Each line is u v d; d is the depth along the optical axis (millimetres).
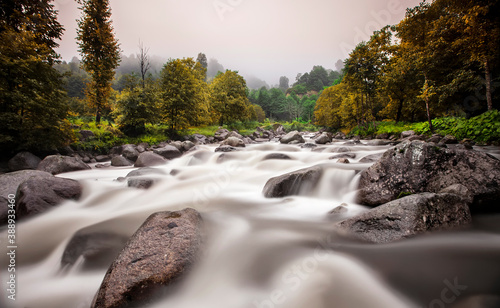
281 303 2482
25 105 10508
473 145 12430
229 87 41594
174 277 2506
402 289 2549
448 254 3064
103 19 21250
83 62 20844
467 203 3965
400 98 26234
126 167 12344
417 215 3309
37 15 14688
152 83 21109
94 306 2225
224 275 2932
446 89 16656
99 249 3570
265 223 4562
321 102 55719
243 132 39438
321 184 6145
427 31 19047
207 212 5270
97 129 17828
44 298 2721
